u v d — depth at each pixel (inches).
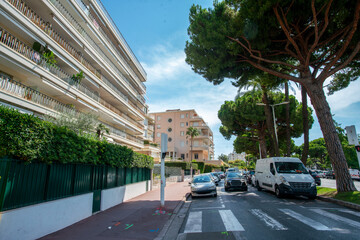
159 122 2405.3
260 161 658.2
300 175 471.5
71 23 737.6
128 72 1218.6
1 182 178.4
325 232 211.6
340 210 325.1
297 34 493.0
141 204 412.2
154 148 1670.8
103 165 366.3
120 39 1123.3
